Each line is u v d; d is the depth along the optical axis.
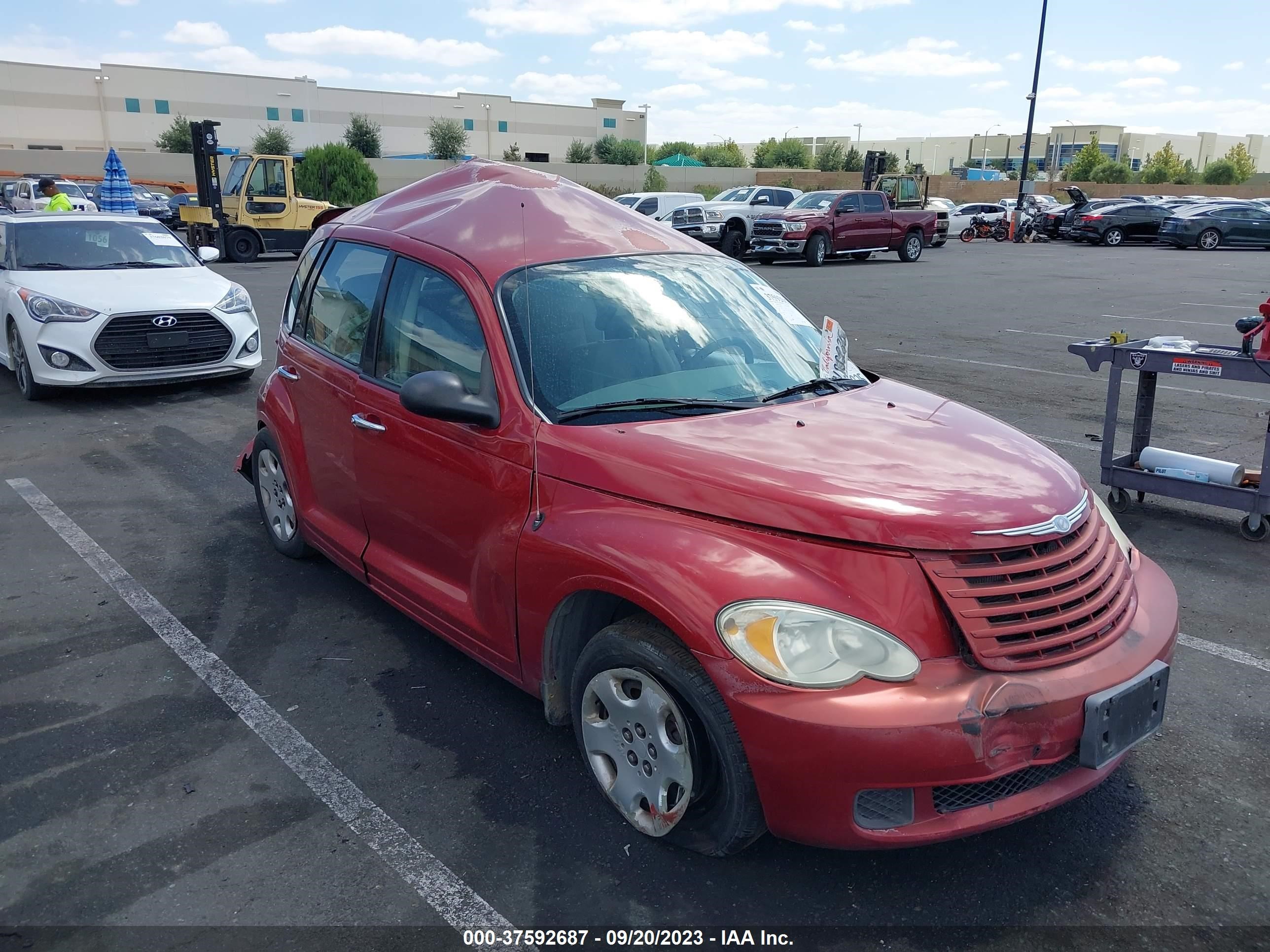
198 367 9.14
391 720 3.71
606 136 86.75
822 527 2.62
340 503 4.37
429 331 3.72
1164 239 33.03
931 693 2.47
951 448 3.07
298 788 3.28
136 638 4.38
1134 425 6.15
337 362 4.25
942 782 2.45
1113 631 2.79
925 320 14.86
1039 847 2.96
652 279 3.85
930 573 2.56
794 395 3.53
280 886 2.81
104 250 9.84
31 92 65.19
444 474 3.53
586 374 3.38
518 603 3.21
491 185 4.16
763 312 4.01
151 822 3.10
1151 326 13.95
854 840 2.51
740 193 29.38
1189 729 3.62
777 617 2.52
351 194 36.75
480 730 3.64
